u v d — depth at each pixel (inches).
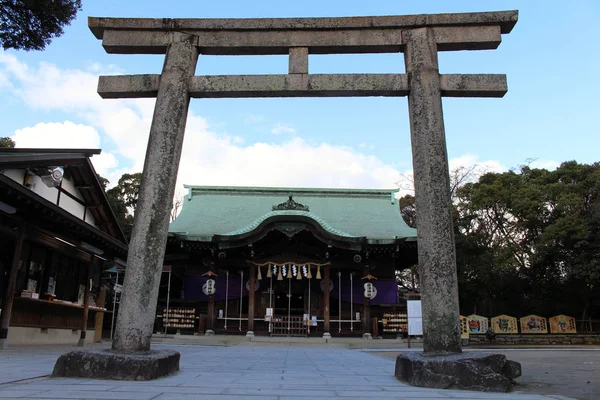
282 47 331.9
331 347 752.3
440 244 277.7
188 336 840.3
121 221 1244.5
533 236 1195.3
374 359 460.4
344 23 327.6
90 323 730.8
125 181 1327.5
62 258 628.1
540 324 1008.9
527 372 354.3
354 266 926.4
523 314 1230.3
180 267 999.6
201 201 1225.4
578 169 1183.6
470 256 1155.9
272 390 203.6
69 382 219.3
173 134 304.7
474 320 990.4
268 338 820.6
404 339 863.1
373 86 317.1
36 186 546.3
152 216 285.9
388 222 1142.3
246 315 940.0
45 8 465.7
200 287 979.9
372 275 936.9
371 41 326.3
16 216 462.9
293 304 993.5
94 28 330.3
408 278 1601.9
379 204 1225.4
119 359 238.2
